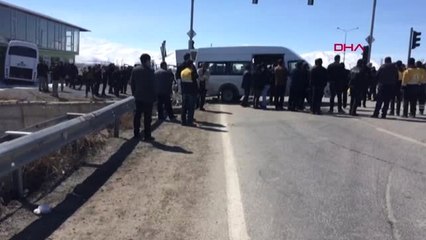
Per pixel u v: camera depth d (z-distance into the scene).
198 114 16.75
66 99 25.12
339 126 13.45
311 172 7.86
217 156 9.20
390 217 5.65
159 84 14.59
